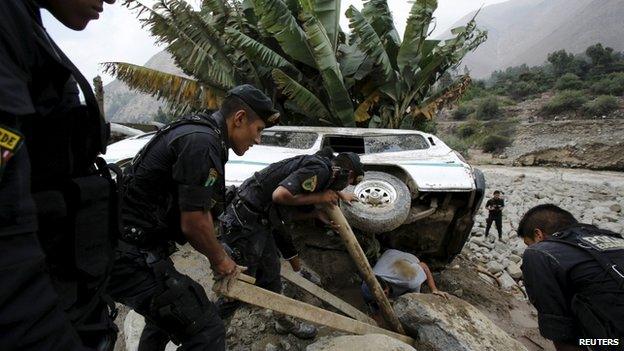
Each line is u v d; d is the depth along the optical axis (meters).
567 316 1.59
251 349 2.47
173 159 1.41
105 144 0.94
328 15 7.62
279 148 3.92
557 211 1.88
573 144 22.36
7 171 0.56
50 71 0.72
